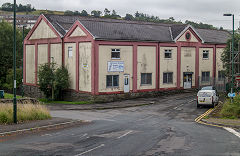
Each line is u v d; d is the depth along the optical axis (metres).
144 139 14.34
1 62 59.41
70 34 38.38
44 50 43.88
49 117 21.23
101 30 36.16
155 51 39.59
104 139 14.31
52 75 38.81
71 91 38.69
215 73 46.22
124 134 15.71
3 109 19.27
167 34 42.03
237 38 37.34
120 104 33.56
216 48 46.28
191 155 11.27
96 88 35.00
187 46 42.69
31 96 47.25
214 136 15.21
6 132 15.44
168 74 41.16
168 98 37.69
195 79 43.84
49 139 14.27
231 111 23.50
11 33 61.81
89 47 35.31
